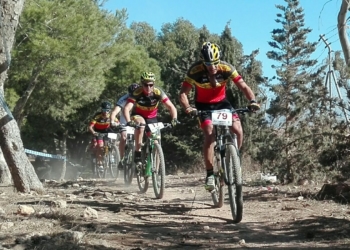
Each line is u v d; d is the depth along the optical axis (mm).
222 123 6090
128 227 5578
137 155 8898
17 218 5578
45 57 17422
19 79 19031
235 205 5980
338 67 9281
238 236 5293
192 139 27062
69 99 21484
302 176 9992
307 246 4766
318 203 7141
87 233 5008
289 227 5668
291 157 10008
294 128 10031
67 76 18781
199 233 5410
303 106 10070
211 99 6445
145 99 8773
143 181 9016
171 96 30750
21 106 18625
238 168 5914
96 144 14211
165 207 7047
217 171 6449
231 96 21297
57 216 5742
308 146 9836
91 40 18391
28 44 16781
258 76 23656
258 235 5340
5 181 10938
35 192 8266
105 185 10820
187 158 27312
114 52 21312
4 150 8266
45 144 30844
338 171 9055
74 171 33594
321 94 9711
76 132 32094
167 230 5543
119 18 24750
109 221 5840
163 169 7988
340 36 8477
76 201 7344
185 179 12547
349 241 4848
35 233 4855
